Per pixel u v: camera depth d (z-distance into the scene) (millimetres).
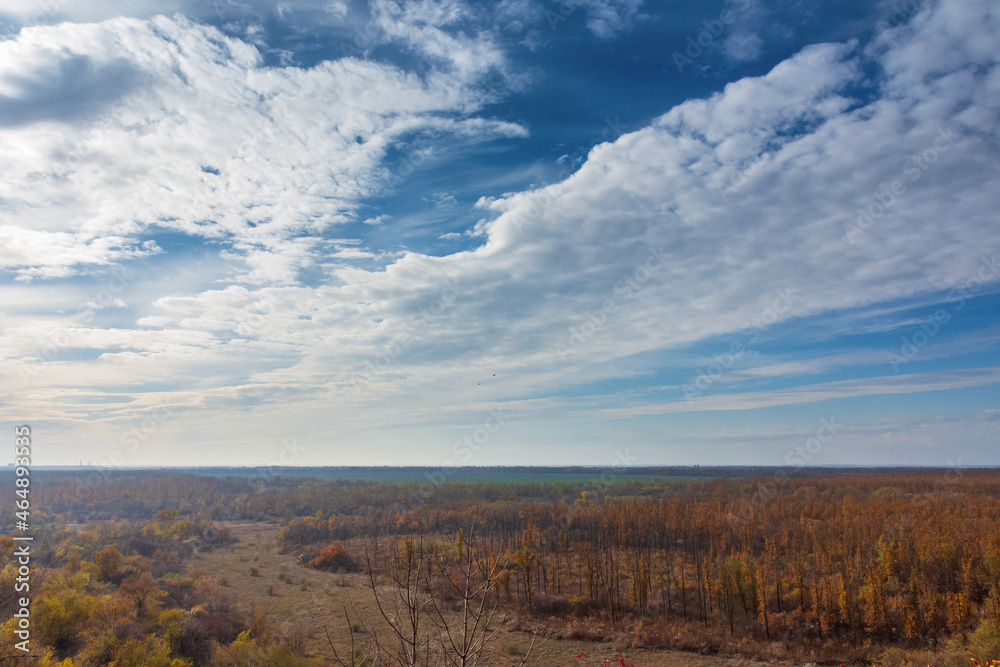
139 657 32375
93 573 50125
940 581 55500
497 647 33500
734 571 55875
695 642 48062
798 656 45625
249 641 38188
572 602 56156
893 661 42688
